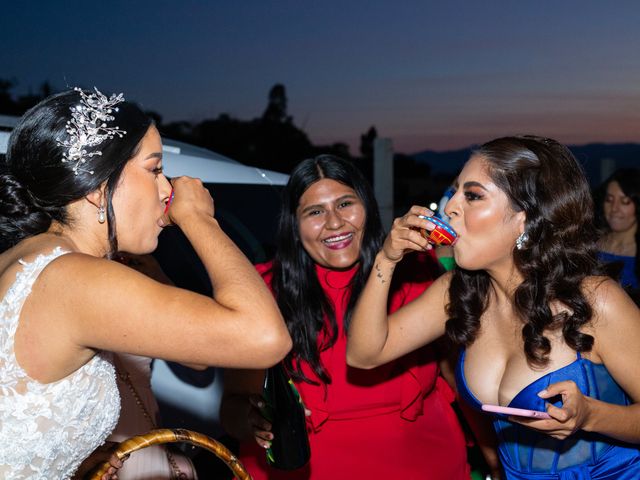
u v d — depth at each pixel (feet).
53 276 4.90
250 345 4.78
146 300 4.75
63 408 5.02
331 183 8.99
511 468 7.25
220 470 10.44
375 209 9.22
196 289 10.87
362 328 7.54
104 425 5.41
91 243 5.46
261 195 12.66
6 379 4.88
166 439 5.44
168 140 13.67
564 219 6.56
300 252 9.23
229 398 8.74
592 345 6.48
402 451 8.73
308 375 8.95
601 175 39.63
